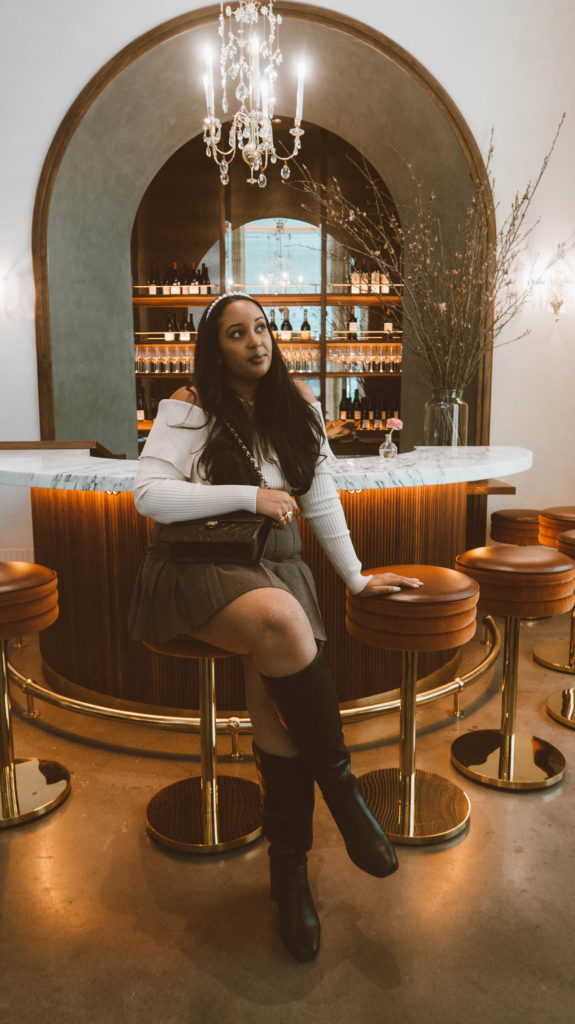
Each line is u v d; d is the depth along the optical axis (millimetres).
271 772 1616
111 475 2156
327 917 1698
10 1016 1419
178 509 1569
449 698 3041
